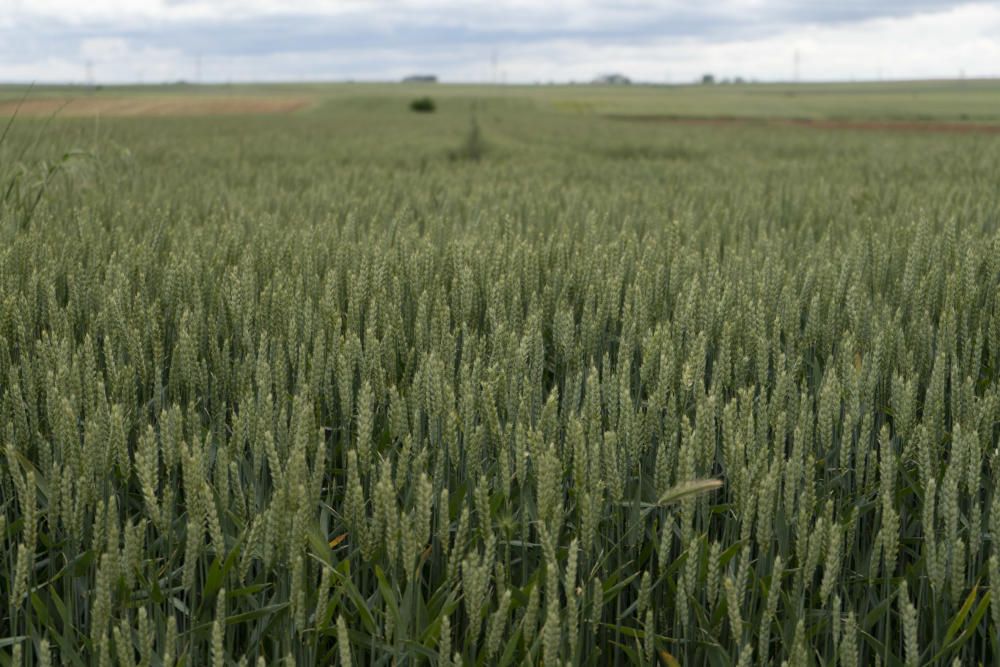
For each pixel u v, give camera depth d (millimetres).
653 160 18203
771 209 6750
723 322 3221
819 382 3072
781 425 2271
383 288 3527
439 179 10734
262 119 44656
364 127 36062
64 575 2084
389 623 1924
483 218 6203
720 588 2076
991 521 1938
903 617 1822
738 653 1952
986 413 2420
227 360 2787
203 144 21016
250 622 2176
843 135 30797
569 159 18516
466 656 1945
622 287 3986
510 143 24641
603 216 6422
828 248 4902
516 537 2344
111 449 2215
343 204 6992
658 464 2158
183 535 2266
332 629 2035
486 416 2373
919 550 2438
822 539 1989
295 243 4602
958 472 2094
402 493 2424
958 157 16219
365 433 2131
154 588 1995
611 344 3551
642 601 2064
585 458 2061
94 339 3166
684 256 4168
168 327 3434
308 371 3014
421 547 1972
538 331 2807
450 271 4082
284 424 2268
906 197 7934
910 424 2488
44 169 5734
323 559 2008
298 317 3146
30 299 3215
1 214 5219
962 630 2178
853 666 1800
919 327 3084
